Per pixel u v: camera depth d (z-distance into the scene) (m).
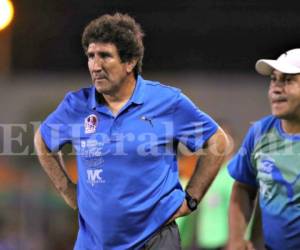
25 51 34.12
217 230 24.28
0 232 29.02
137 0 33.38
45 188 29.48
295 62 15.48
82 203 15.74
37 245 29.03
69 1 33.50
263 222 16.05
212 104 34.16
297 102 15.52
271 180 15.73
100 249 15.58
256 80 34.16
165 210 15.48
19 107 33.53
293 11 33.38
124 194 15.29
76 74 34.28
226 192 24.19
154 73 34.91
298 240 15.56
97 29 15.23
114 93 15.50
